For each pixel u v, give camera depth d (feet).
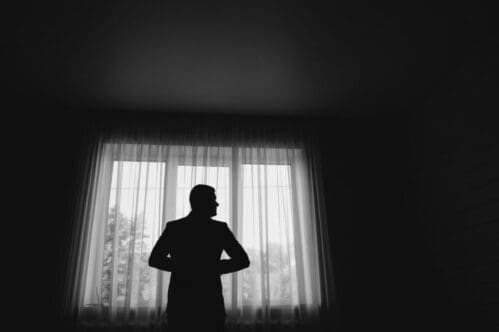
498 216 7.75
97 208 9.70
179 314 5.02
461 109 8.95
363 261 10.22
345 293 9.84
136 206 9.64
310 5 6.95
